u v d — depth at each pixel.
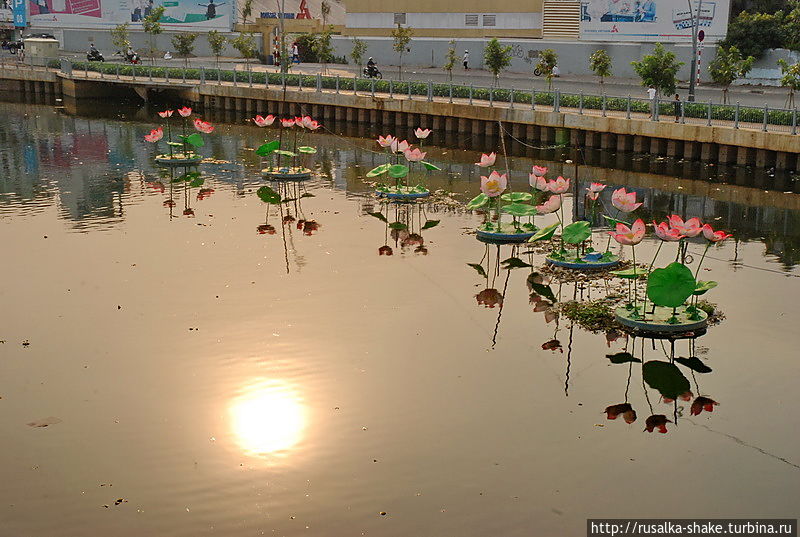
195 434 10.24
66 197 21.80
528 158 28.78
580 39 41.31
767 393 11.27
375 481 9.37
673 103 28.22
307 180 24.48
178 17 52.84
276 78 39.72
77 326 13.17
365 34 47.00
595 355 12.34
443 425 10.46
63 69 45.22
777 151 25.30
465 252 17.08
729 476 9.52
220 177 24.72
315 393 11.18
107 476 9.45
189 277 15.38
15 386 11.33
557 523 8.73
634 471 9.59
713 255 17.05
